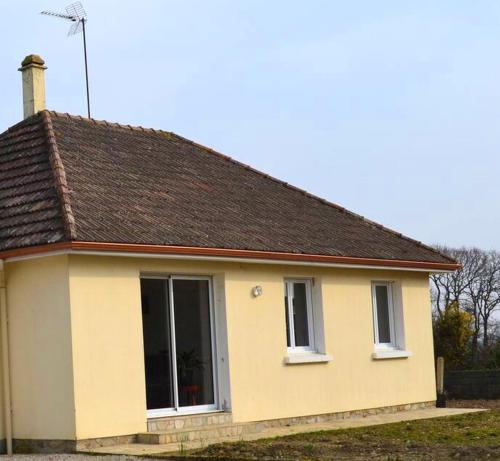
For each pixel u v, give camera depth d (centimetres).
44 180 1633
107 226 1498
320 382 1884
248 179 2197
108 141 1978
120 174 1803
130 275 1534
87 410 1444
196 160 2142
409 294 2188
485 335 5009
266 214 1970
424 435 1520
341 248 1945
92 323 1469
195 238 1606
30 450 1482
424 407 2183
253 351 1739
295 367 1830
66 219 1452
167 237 1553
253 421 1719
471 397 2586
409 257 2114
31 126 1897
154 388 1585
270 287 1794
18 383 1502
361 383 1992
